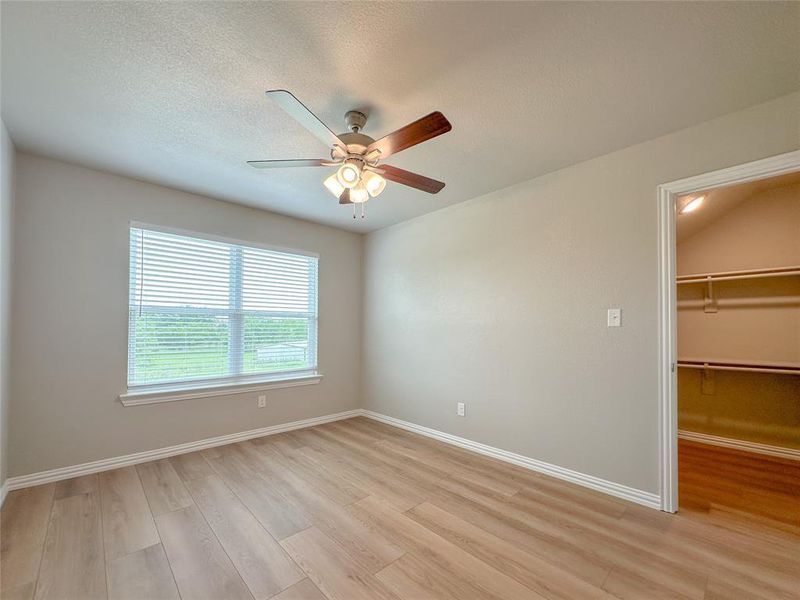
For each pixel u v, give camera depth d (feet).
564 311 8.92
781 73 5.64
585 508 7.36
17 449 8.10
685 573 5.45
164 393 10.04
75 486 8.23
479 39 4.99
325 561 5.70
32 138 7.68
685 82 5.87
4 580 5.21
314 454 10.37
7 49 5.15
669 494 7.18
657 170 7.57
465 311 11.23
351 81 5.87
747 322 10.98
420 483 8.49
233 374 11.60
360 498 7.74
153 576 5.35
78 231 8.98
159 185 10.19
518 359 9.81
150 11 4.55
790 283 10.39
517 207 9.98
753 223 10.87
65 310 8.77
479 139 7.66
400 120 6.97
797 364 10.05
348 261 14.90
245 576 5.36
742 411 10.99
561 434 8.86
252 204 11.75
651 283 7.58
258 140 7.78
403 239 13.51
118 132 7.46
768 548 6.06
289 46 5.13
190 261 10.82
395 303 13.71
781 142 6.24
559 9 4.51
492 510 7.27
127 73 5.70
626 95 6.21
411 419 12.85
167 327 10.36
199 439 10.75
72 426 8.79
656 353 7.48
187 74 5.73
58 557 5.74
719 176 6.81
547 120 6.97
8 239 7.57
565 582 5.25
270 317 12.57
